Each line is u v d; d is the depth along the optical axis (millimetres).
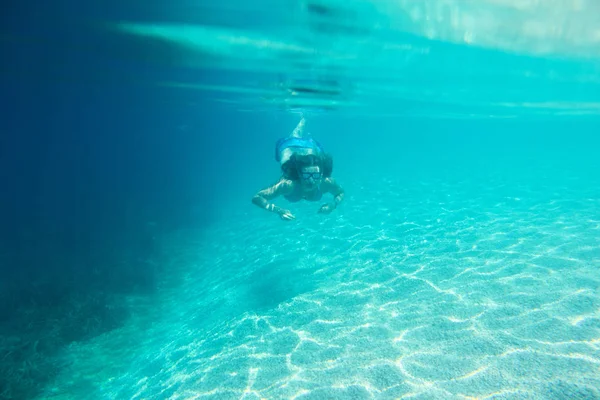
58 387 3168
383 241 4730
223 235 7195
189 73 5270
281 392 2037
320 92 6566
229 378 2281
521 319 2271
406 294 2988
